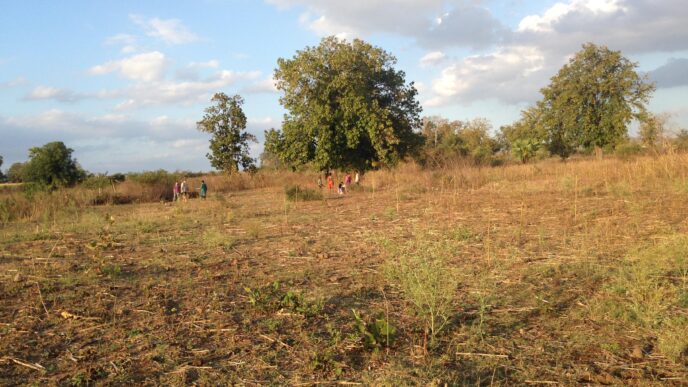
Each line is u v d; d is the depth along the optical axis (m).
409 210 15.08
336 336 4.90
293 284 6.97
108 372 4.34
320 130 27.33
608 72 43.72
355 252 9.05
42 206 21.09
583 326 5.01
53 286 7.10
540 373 4.09
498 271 7.00
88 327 5.44
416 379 4.02
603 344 4.55
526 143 43.66
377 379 4.05
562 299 5.80
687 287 5.73
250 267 8.17
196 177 46.31
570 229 10.01
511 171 24.97
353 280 7.06
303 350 4.70
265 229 12.76
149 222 14.95
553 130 46.34
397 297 6.18
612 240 8.62
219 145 40.78
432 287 5.27
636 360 4.25
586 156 48.47
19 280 7.55
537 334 4.88
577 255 7.71
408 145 30.69
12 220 18.47
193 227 13.92
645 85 42.44
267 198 26.23
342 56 27.33
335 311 5.76
